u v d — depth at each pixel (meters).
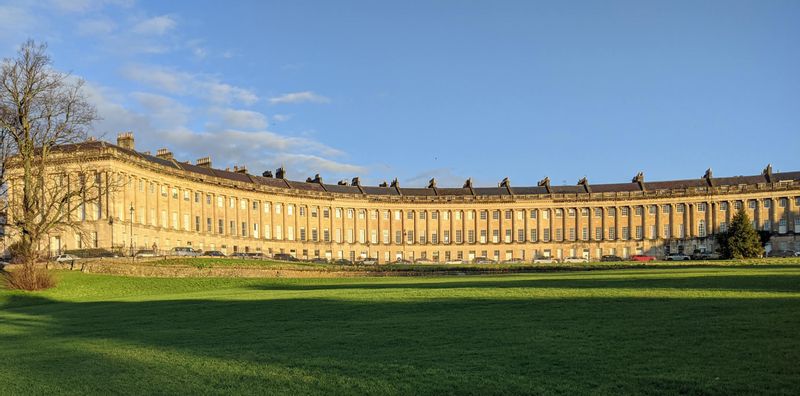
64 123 58.91
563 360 18.95
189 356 22.28
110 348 25.00
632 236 140.00
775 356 18.00
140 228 100.50
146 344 25.69
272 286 59.50
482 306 32.59
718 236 108.75
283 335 26.25
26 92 56.91
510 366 18.56
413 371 18.38
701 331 22.12
